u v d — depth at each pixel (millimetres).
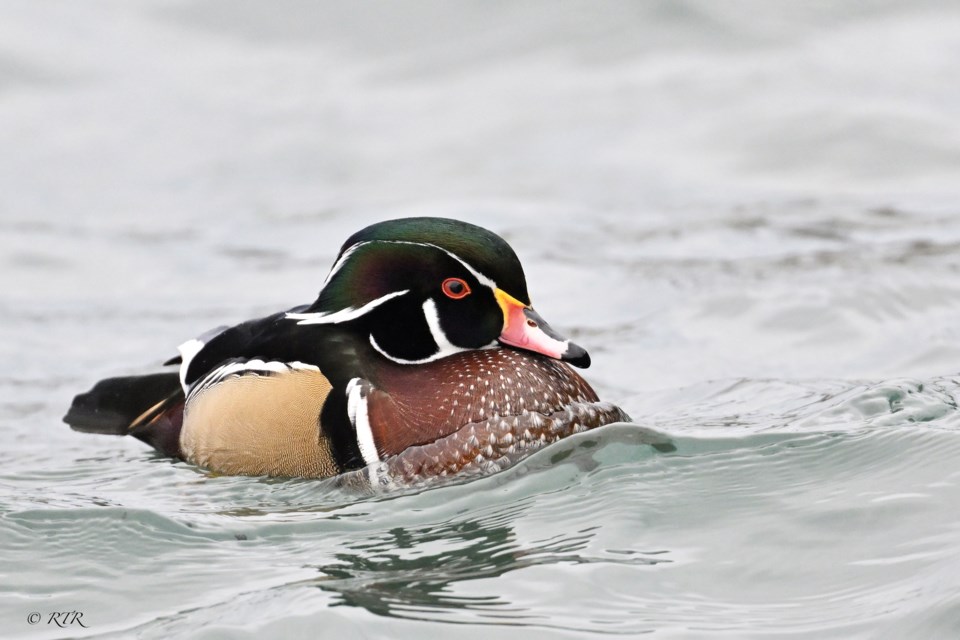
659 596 8227
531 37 27875
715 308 16562
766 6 28109
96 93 27391
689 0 27859
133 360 16516
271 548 9445
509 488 10234
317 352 11422
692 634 7711
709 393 13367
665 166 23578
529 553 8969
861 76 25750
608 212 22094
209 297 19328
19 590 8875
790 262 18547
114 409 12930
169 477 11602
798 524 9070
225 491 11078
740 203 21969
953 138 23266
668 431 10898
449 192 23156
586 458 10547
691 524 9266
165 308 18859
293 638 7801
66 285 20188
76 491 11195
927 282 16594
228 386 11734
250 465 11484
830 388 12883
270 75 27703
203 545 9523
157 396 12750
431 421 11008
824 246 19344
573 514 9633
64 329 17984
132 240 22203
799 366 14312
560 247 20594
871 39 27234
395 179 24047
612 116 25344
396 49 28062
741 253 19469
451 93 26672
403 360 11453
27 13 29594
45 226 22734
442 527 9648
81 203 23859
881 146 23312
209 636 7879
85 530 9789
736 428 11305
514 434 10969
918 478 9531
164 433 12453
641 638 7672
